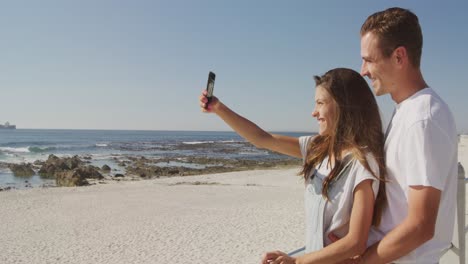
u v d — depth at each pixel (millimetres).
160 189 26531
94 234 14883
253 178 33031
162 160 58125
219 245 13219
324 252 1768
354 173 1802
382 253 1673
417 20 1802
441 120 1664
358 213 1750
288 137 2518
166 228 15539
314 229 1937
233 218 17062
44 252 12820
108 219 17344
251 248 12836
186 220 16828
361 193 1759
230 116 2566
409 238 1613
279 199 21906
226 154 75062
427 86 1858
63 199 22547
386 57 1786
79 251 12859
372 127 1863
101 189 26938
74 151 76250
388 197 1806
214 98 2572
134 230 15328
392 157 1793
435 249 1771
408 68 1791
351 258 1785
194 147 96500
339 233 1875
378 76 1846
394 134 1819
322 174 1979
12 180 36531
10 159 56781
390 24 1757
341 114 1884
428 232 1605
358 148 1792
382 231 1836
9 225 16516
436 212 1624
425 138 1640
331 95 1925
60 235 14844
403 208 1768
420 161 1636
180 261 11734
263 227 15430
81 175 36531
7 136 153750
